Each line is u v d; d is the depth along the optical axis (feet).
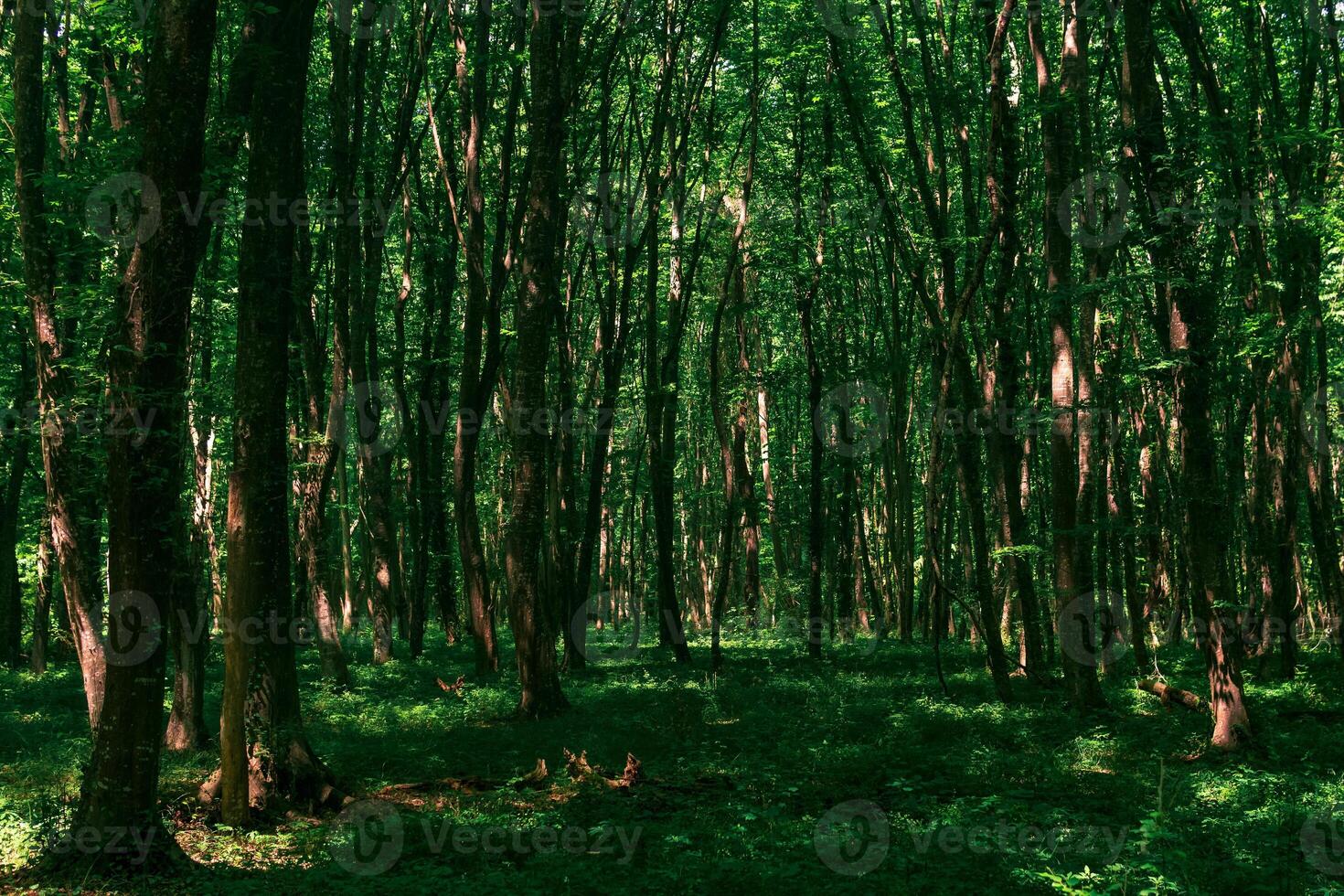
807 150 87.56
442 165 71.61
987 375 73.15
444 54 77.66
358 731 49.78
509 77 74.54
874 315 97.19
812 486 85.97
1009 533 64.18
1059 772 38.19
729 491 93.50
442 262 91.81
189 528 47.09
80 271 45.16
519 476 55.57
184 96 25.58
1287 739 42.29
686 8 75.15
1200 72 47.62
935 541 60.90
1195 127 44.88
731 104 88.63
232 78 36.01
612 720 51.96
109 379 25.45
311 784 34.22
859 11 67.82
